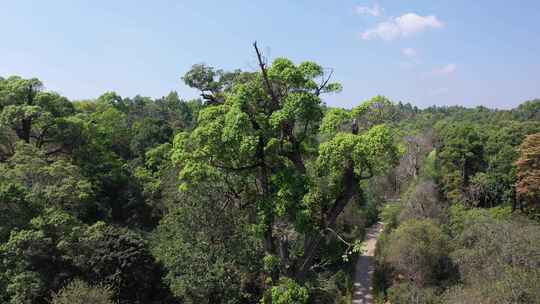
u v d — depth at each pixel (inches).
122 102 3157.0
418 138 2657.5
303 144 842.2
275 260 773.9
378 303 1277.1
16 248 931.3
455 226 1512.1
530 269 957.2
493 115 4055.1
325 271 1363.2
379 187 2342.5
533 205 1690.5
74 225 1052.5
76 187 1146.0
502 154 1941.4
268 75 763.4
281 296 733.9
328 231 821.9
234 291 1003.9
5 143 1505.9
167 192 1391.5
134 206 1640.0
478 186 1895.9
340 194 764.6
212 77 1025.5
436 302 1051.9
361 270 1594.5
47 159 1449.3
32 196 1031.0
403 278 1299.2
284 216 813.2
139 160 1978.3
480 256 1103.0
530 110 3905.0
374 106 731.4
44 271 964.0
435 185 2005.4
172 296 1089.4
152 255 1091.3
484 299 853.2
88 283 980.6
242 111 740.7
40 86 1637.6
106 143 1936.5
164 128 2207.2
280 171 778.2
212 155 829.8
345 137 676.7
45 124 1546.5
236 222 1029.2
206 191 1031.0
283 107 740.0
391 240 1366.9
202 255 999.0
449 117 4606.3
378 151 647.8
